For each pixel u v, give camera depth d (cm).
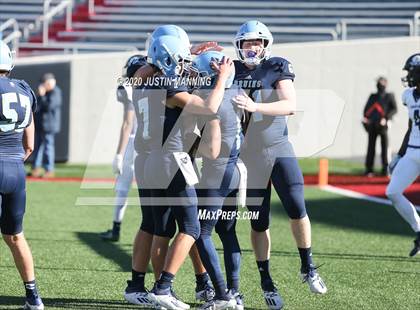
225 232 1984
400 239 3106
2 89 1848
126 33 7288
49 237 3036
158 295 1875
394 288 2281
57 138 6100
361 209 3922
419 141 2620
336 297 2167
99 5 7600
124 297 2080
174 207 1869
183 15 7475
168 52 1806
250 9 7475
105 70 6103
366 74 6059
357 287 2289
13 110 1844
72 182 4888
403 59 6034
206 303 1928
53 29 7344
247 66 1984
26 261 1931
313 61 6075
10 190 1869
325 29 6600
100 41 7212
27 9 7562
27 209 3731
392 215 3741
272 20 7344
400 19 7162
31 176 5172
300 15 7356
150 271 2458
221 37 6969
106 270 2469
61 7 7181
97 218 3512
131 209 3747
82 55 6100
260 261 2027
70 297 2119
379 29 7056
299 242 2042
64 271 2444
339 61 6072
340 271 2506
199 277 2078
